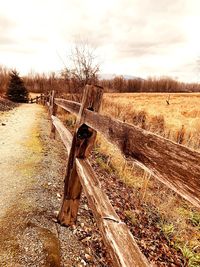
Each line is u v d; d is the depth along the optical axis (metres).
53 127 6.56
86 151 2.11
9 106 15.45
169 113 16.98
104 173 4.54
